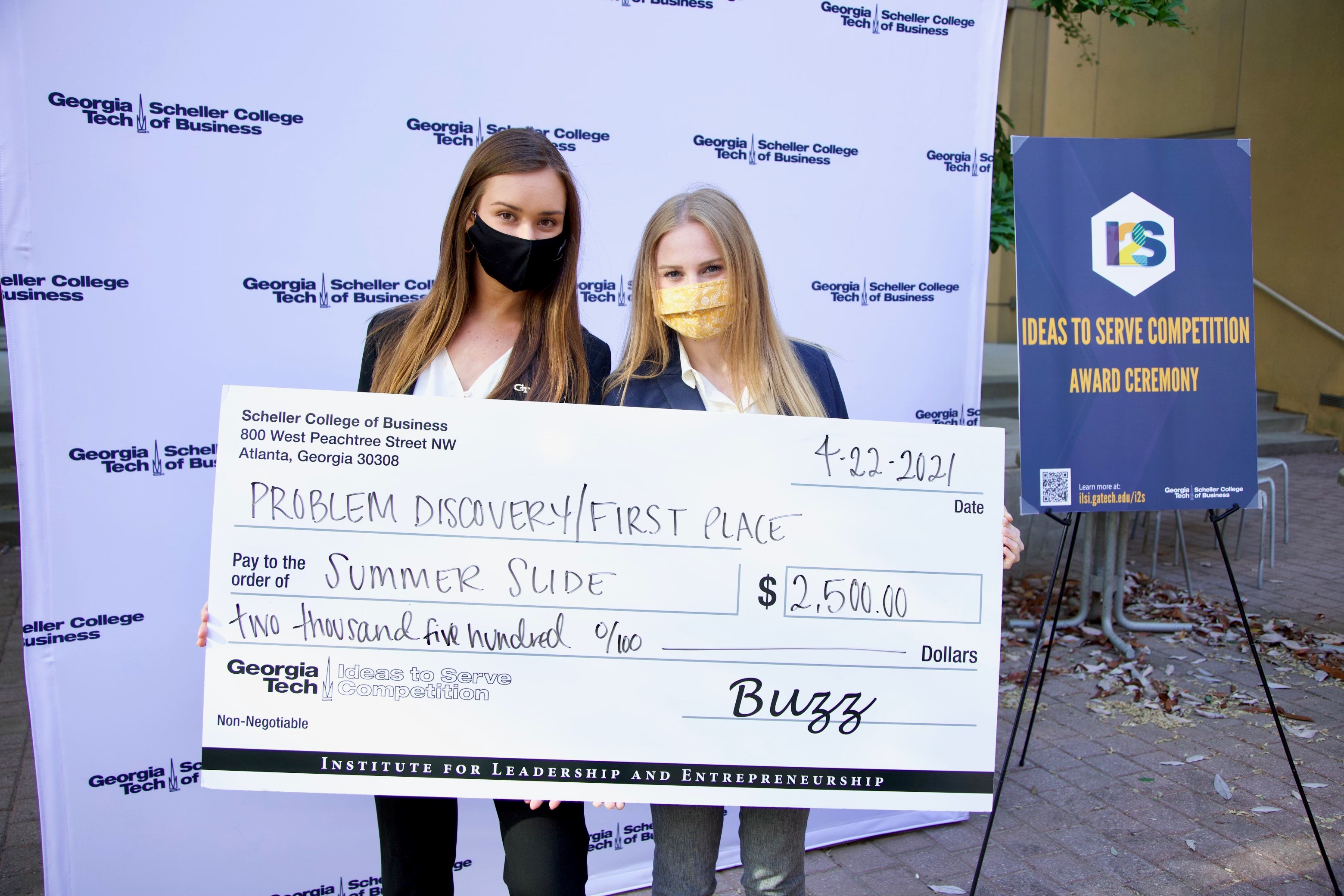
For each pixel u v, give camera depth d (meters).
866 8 2.47
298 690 1.71
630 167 2.32
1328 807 2.92
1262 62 8.77
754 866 1.81
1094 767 3.20
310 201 2.12
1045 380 2.68
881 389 2.63
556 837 1.76
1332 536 6.14
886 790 1.77
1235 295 2.74
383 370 2.18
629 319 2.28
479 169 2.10
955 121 2.60
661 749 1.75
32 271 1.98
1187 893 2.49
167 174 2.03
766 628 1.75
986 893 2.51
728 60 2.37
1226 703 3.70
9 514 5.52
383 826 1.93
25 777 3.08
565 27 2.23
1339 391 8.48
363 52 2.11
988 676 1.78
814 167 2.48
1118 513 4.30
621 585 1.74
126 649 2.14
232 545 1.70
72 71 1.95
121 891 2.21
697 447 1.74
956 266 2.65
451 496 1.72
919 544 1.77
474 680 1.73
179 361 2.09
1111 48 10.27
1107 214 2.69
